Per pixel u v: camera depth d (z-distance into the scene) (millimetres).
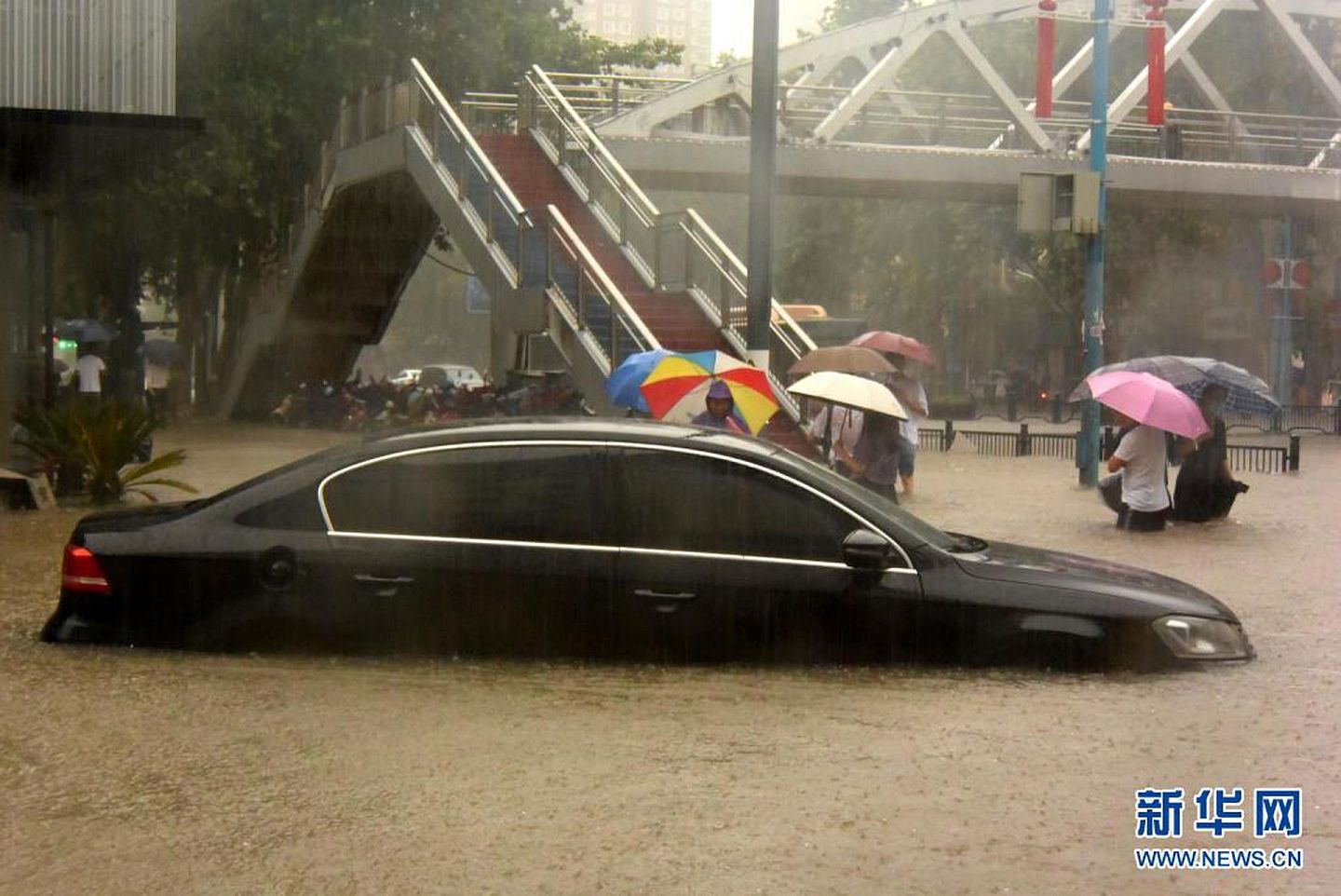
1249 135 40344
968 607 7641
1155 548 14203
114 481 16688
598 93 40500
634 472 7836
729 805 5652
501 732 6609
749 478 7828
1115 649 7676
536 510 7805
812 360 15531
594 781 5918
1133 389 14922
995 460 27531
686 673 7672
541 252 20812
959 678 7602
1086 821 5516
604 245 22500
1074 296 54312
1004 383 59344
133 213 33594
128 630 7926
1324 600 11000
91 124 15727
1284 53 50469
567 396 27062
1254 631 9570
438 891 4781
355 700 7098
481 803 5656
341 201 28109
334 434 32000
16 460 17562
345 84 35188
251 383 37188
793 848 5188
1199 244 52344
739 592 7680
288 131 35438
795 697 7242
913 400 18719
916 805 5676
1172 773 6117
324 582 7734
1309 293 54062
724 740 6520
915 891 4824
